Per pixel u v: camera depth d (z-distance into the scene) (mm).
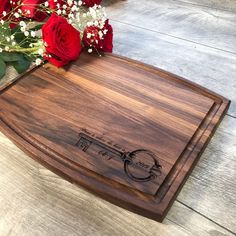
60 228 605
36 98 765
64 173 620
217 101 743
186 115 707
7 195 665
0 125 709
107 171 609
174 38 1025
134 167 612
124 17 1150
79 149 649
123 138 664
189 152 638
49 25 813
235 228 575
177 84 785
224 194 623
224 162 674
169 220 595
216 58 931
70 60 858
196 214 599
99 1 1118
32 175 696
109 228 597
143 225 594
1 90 789
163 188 585
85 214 621
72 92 775
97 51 896
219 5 1157
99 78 810
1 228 614
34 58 898
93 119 706
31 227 611
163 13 1150
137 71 828
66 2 1016
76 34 862
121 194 579
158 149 640
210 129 681
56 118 713
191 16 1119
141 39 1034
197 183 642
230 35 1017
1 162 729
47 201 648
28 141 676
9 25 955
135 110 722
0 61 882
